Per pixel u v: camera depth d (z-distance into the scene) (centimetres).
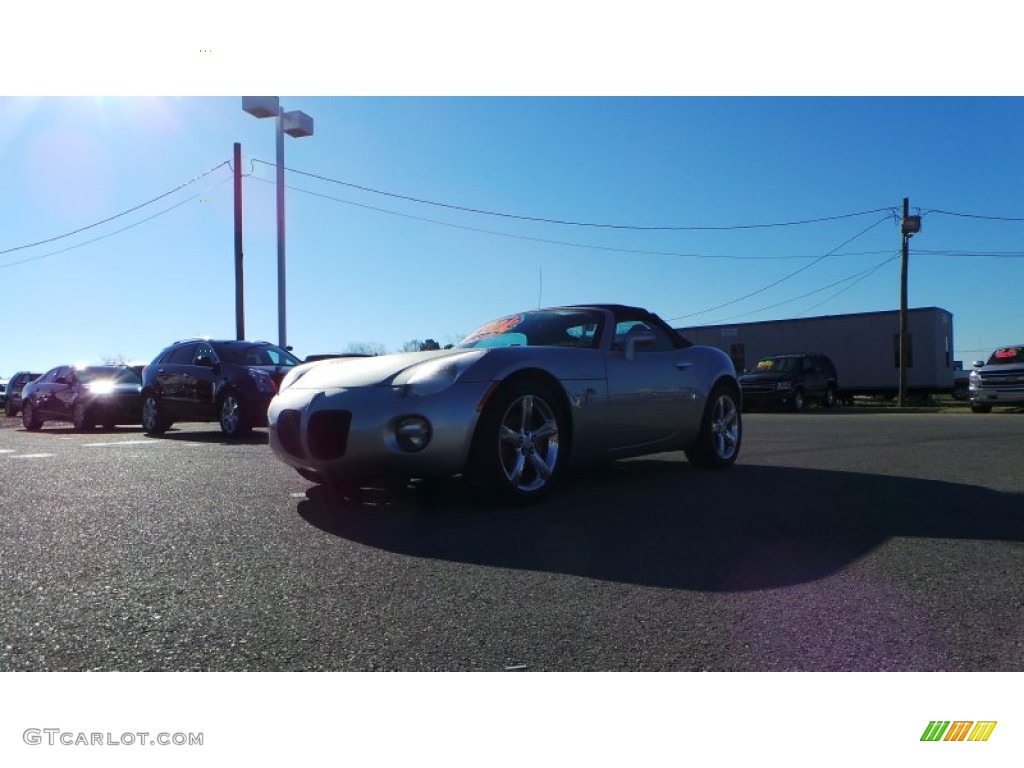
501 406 452
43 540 393
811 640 265
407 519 437
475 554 364
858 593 310
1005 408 2088
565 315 577
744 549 374
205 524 427
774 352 2781
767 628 275
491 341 581
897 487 545
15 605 295
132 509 471
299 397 474
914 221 2534
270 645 259
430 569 340
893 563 351
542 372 479
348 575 331
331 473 458
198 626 274
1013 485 553
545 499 489
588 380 508
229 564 347
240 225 2317
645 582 323
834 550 372
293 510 464
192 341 1169
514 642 263
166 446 916
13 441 1077
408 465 433
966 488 541
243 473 628
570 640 264
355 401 442
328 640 263
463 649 257
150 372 1199
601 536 398
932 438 931
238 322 2305
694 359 619
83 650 255
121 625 275
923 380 2498
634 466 660
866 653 256
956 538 395
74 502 498
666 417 575
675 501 491
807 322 2703
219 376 1073
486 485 453
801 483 563
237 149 2319
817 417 1612
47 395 1483
